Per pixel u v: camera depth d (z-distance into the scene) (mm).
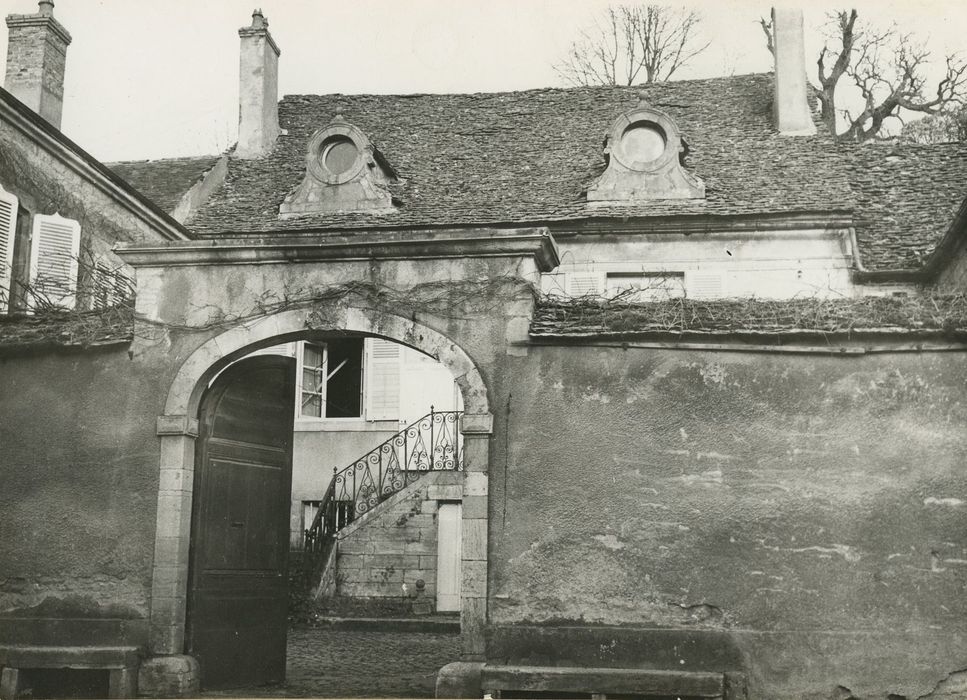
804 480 7742
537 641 7848
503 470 8180
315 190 15109
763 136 15438
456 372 8367
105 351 9094
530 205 14430
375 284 8656
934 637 7352
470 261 8539
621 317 8211
